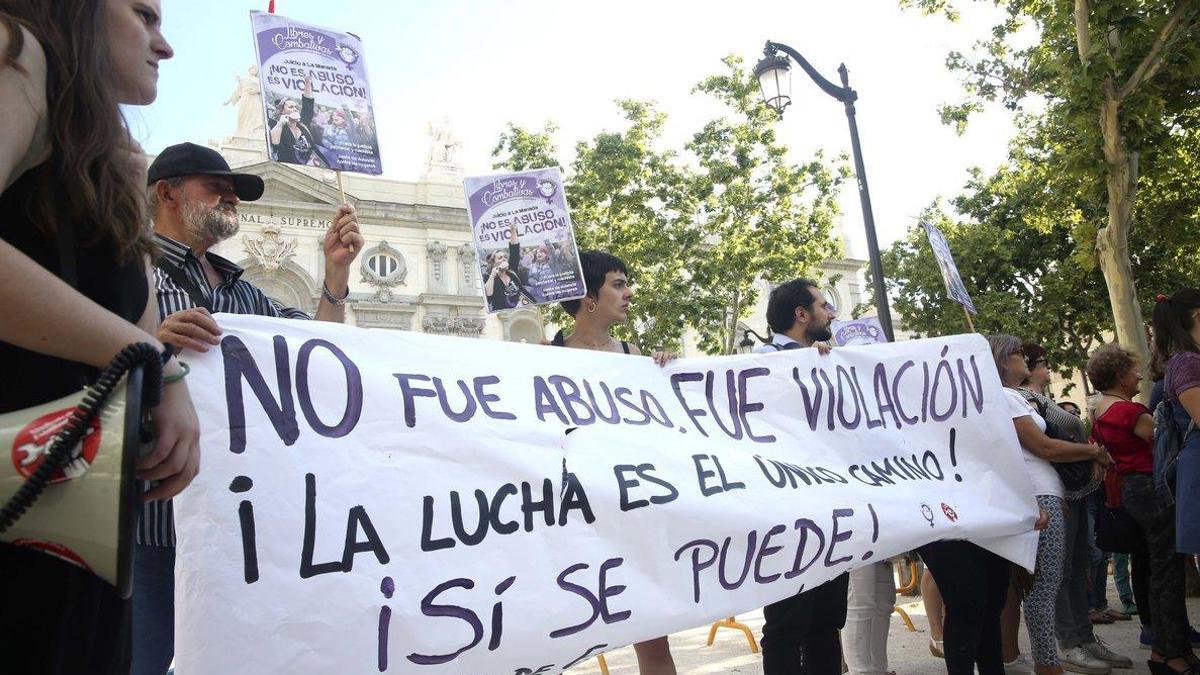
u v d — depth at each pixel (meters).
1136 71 11.38
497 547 2.56
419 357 2.73
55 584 1.24
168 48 1.59
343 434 2.45
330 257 3.45
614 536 2.82
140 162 1.48
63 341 1.14
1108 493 5.52
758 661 5.79
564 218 4.95
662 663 3.49
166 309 2.80
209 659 2.06
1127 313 12.01
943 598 3.97
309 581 2.22
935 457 4.10
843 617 3.75
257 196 3.16
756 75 11.68
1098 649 5.30
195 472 1.42
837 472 3.69
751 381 3.72
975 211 26.31
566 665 2.61
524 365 3.02
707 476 3.19
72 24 1.30
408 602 2.34
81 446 1.08
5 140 1.14
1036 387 5.92
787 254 23.86
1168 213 16.02
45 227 1.28
